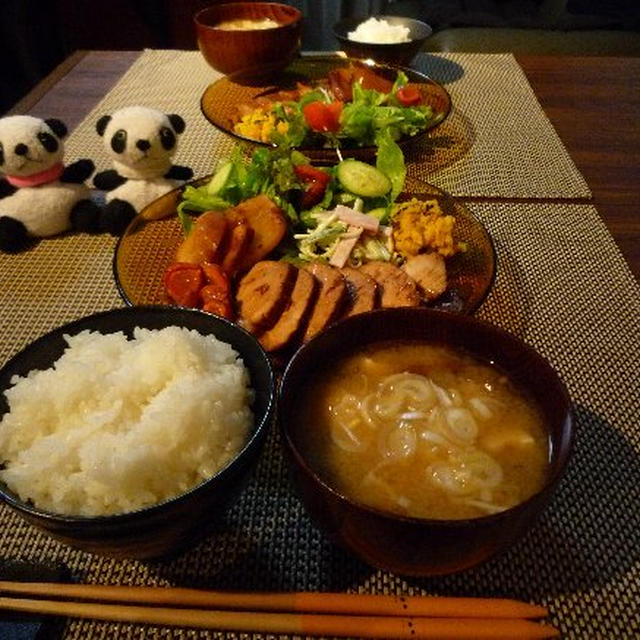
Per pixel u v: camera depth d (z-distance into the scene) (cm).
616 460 36
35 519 26
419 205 49
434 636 29
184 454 31
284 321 41
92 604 30
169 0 126
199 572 32
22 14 110
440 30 129
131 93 74
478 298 42
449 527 24
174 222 50
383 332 35
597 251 51
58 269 50
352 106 60
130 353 34
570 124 67
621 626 30
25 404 32
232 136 58
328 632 29
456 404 33
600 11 128
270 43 70
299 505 35
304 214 52
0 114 117
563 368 41
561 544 33
